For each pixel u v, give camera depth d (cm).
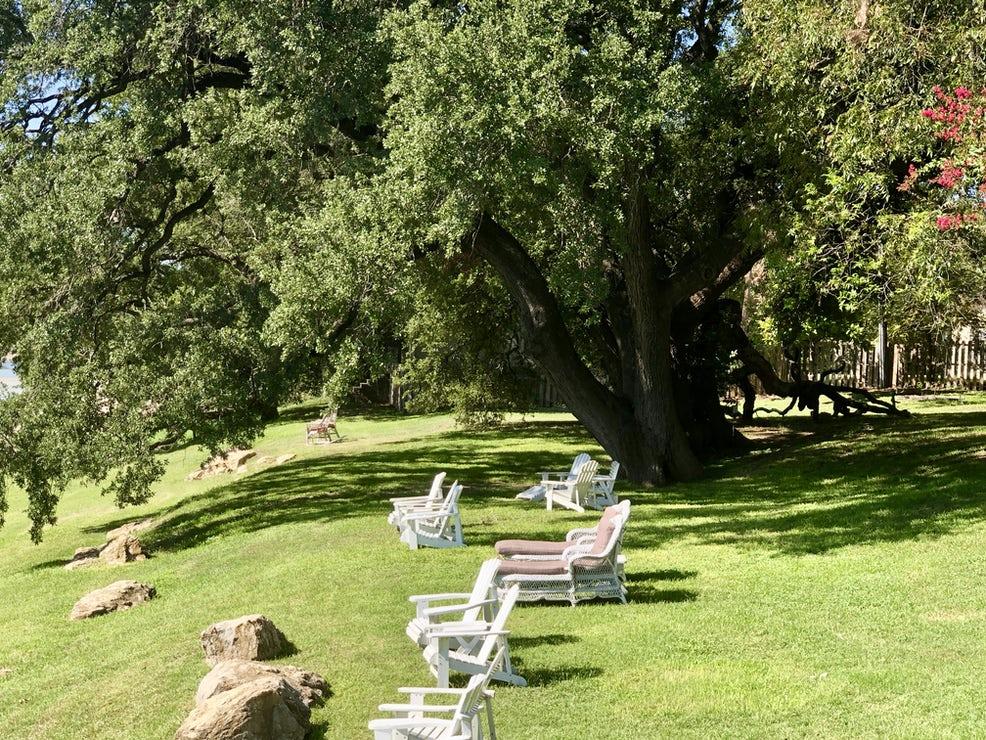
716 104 1992
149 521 2542
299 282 1923
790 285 1847
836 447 2325
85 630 1373
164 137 2283
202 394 2114
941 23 1420
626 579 1265
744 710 795
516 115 1634
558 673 910
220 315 2312
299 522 1917
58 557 2225
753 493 1945
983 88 1278
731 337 2706
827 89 1622
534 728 786
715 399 2647
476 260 2342
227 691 813
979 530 1355
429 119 1644
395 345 3531
